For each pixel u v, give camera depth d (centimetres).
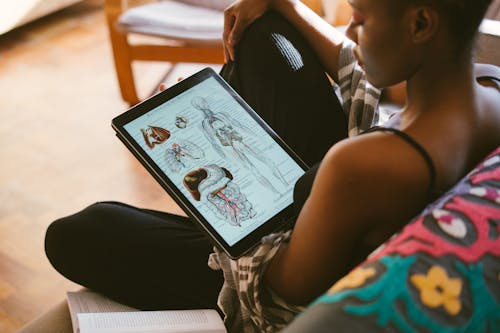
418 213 70
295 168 93
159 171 88
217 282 99
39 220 183
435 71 67
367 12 66
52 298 161
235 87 116
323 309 53
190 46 212
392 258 57
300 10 112
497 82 79
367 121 103
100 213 104
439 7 62
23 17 250
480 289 55
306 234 74
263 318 84
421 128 68
